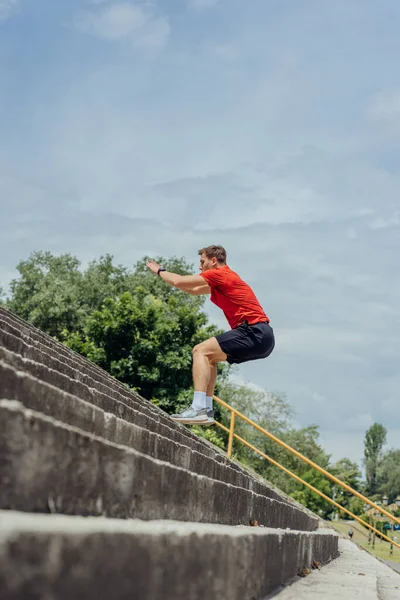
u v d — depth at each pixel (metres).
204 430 24.56
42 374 4.28
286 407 49.53
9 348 4.90
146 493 3.20
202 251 7.70
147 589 2.22
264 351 7.46
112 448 2.84
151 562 2.25
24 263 49.84
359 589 5.08
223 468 6.27
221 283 7.46
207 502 4.29
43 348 6.79
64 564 1.72
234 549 3.18
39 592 1.61
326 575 6.05
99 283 48.03
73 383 4.73
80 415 3.44
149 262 7.68
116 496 2.88
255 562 3.62
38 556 1.62
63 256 50.53
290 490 55.97
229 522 4.89
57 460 2.39
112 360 27.70
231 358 7.52
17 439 2.16
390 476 162.12
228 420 39.62
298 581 5.12
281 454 52.94
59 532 1.71
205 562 2.76
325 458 71.56
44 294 45.59
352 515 14.51
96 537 1.88
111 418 3.82
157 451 4.60
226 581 3.06
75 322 45.78
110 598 1.97
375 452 170.00
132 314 27.50
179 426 9.02
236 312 7.48
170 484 3.55
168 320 28.19
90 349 27.78
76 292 46.81
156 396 26.88
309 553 6.43
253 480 7.60
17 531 1.57
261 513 6.01
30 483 2.23
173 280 7.48
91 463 2.65
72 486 2.50
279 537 4.49
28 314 48.72
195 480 4.02
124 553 2.06
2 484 2.09
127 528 2.19
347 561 9.15
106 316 27.95
